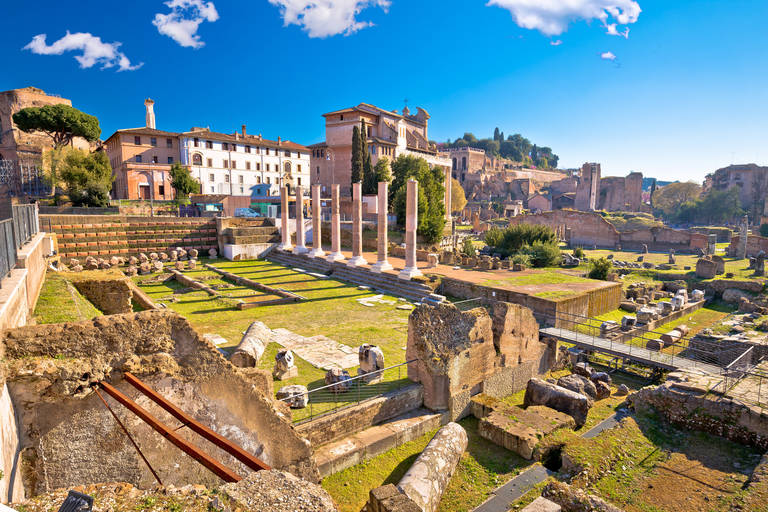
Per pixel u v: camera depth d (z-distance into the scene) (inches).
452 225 2566.4
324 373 617.6
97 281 650.8
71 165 1966.0
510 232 2012.8
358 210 1392.7
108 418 282.5
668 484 435.5
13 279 390.0
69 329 270.4
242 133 3307.1
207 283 1275.8
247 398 332.8
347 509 402.9
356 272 1348.4
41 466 263.4
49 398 261.4
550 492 362.3
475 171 5969.5
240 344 616.4
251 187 3142.2
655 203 5708.7
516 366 718.5
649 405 601.6
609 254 2586.1
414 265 1221.7
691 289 1579.7
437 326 597.9
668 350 926.4
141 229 1600.6
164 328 301.0
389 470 466.9
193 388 310.5
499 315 688.4
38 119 2437.3
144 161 2849.4
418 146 3513.8
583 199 4817.9
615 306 1219.2
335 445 475.8
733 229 3535.9
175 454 306.2
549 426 533.3
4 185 1859.0
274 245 1787.6
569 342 820.0
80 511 180.2
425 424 547.2
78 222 1481.3
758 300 1354.6
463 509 412.8
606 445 489.7
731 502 395.2
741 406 525.0
